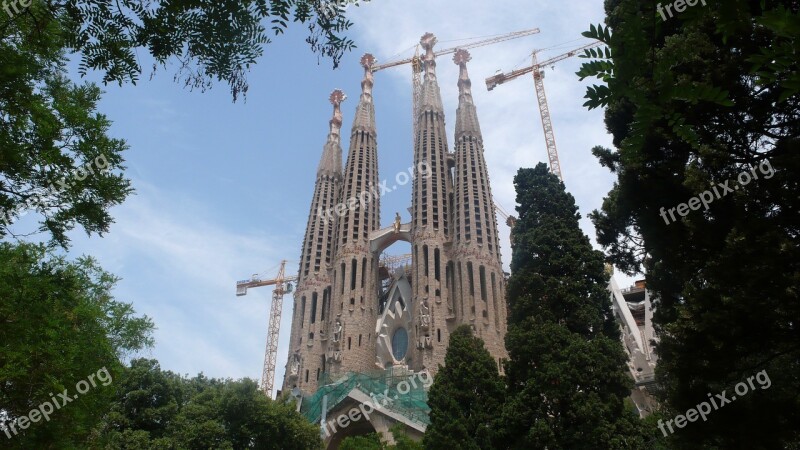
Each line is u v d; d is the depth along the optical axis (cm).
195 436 5288
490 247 10881
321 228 12625
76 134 1599
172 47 1135
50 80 1688
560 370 3656
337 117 14600
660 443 3488
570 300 4000
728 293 1852
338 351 10581
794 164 1642
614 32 579
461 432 4269
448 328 10131
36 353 1736
